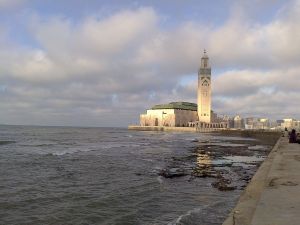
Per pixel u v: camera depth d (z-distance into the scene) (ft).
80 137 421.59
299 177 43.75
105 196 73.82
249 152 203.62
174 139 393.09
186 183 91.81
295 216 23.79
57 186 85.71
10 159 146.92
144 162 146.20
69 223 54.13
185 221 54.90
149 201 69.77
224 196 74.38
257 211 25.29
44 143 274.16
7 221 54.65
